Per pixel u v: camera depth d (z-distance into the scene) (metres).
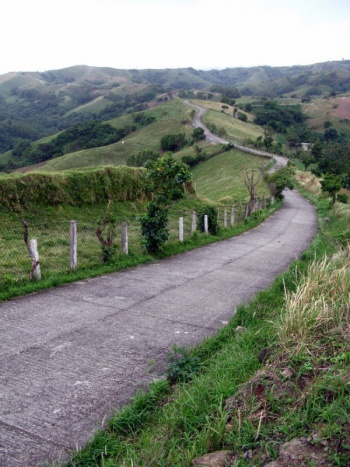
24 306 6.75
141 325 6.16
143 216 11.68
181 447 3.21
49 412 3.84
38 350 5.11
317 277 6.02
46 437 3.49
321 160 70.75
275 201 41.47
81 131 113.69
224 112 134.75
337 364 3.81
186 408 3.66
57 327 5.89
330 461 2.77
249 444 3.05
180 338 5.75
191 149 87.25
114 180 18.47
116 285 8.36
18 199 14.09
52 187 15.31
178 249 12.63
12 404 3.92
